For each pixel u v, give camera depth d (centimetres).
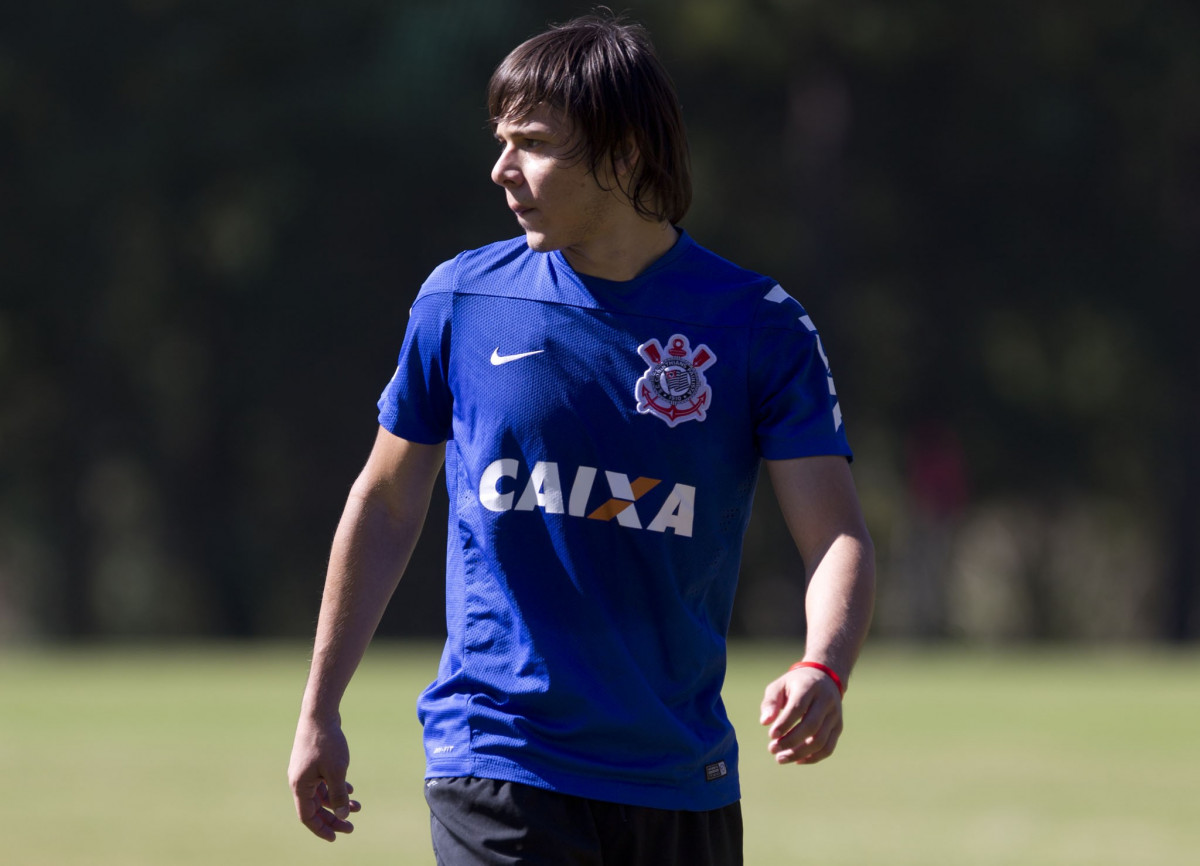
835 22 9719
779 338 1062
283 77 9431
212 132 9262
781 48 9738
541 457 1040
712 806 1060
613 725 1031
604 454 1038
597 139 1034
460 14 9050
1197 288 10644
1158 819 2505
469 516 1064
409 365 1105
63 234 9769
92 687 4497
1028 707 4000
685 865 1050
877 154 10425
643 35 1072
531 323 1058
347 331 10094
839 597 1023
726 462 1053
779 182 10369
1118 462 11275
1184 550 11088
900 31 9769
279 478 10762
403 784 2758
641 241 1064
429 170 9450
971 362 10644
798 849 2241
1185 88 10150
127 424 10569
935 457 8881
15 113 9706
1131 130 10144
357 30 9494
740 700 3922
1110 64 10069
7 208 9800
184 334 10338
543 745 1034
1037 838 2334
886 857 2191
